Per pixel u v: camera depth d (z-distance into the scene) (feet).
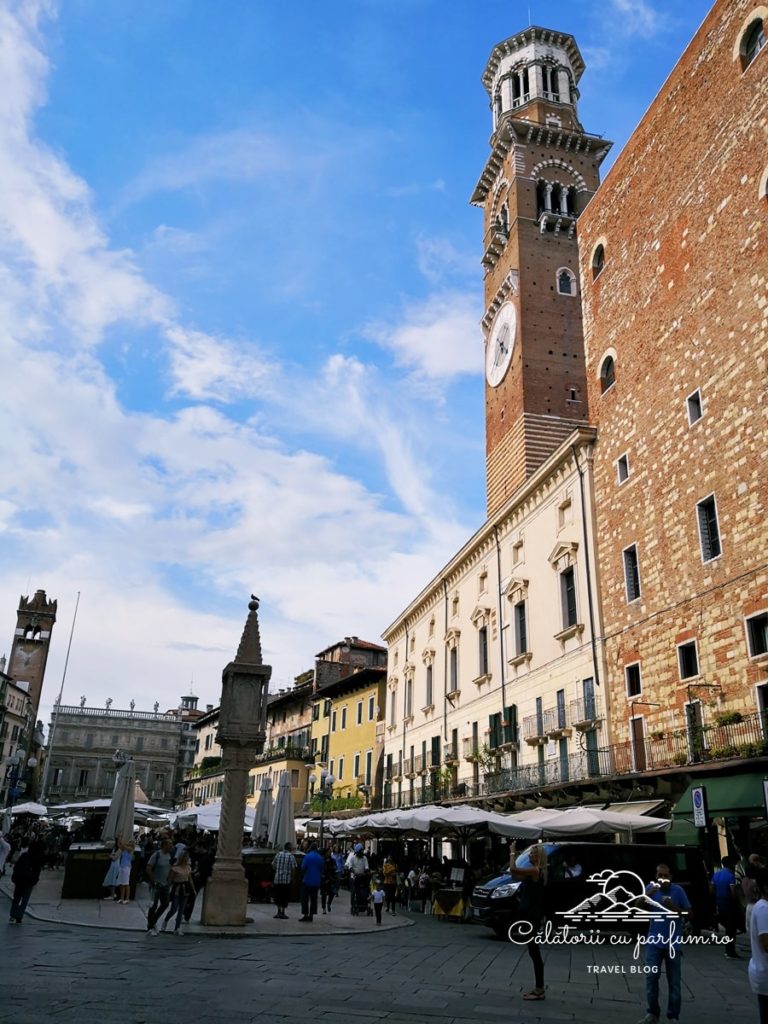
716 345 94.68
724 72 98.12
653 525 103.40
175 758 449.89
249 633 72.49
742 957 59.31
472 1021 34.50
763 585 82.48
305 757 259.19
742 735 81.25
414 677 197.77
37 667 352.28
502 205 212.84
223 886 67.36
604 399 120.16
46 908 76.48
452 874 106.22
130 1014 32.81
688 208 103.55
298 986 41.65
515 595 141.18
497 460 191.93
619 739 105.29
